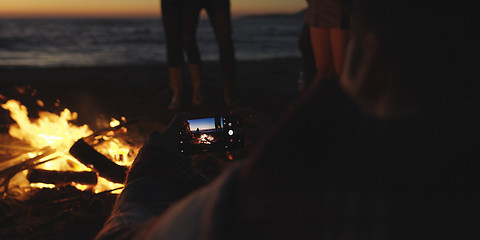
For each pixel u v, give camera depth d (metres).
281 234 0.52
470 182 0.48
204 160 3.07
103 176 2.18
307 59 4.48
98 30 65.50
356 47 0.56
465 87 0.49
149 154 1.26
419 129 0.50
